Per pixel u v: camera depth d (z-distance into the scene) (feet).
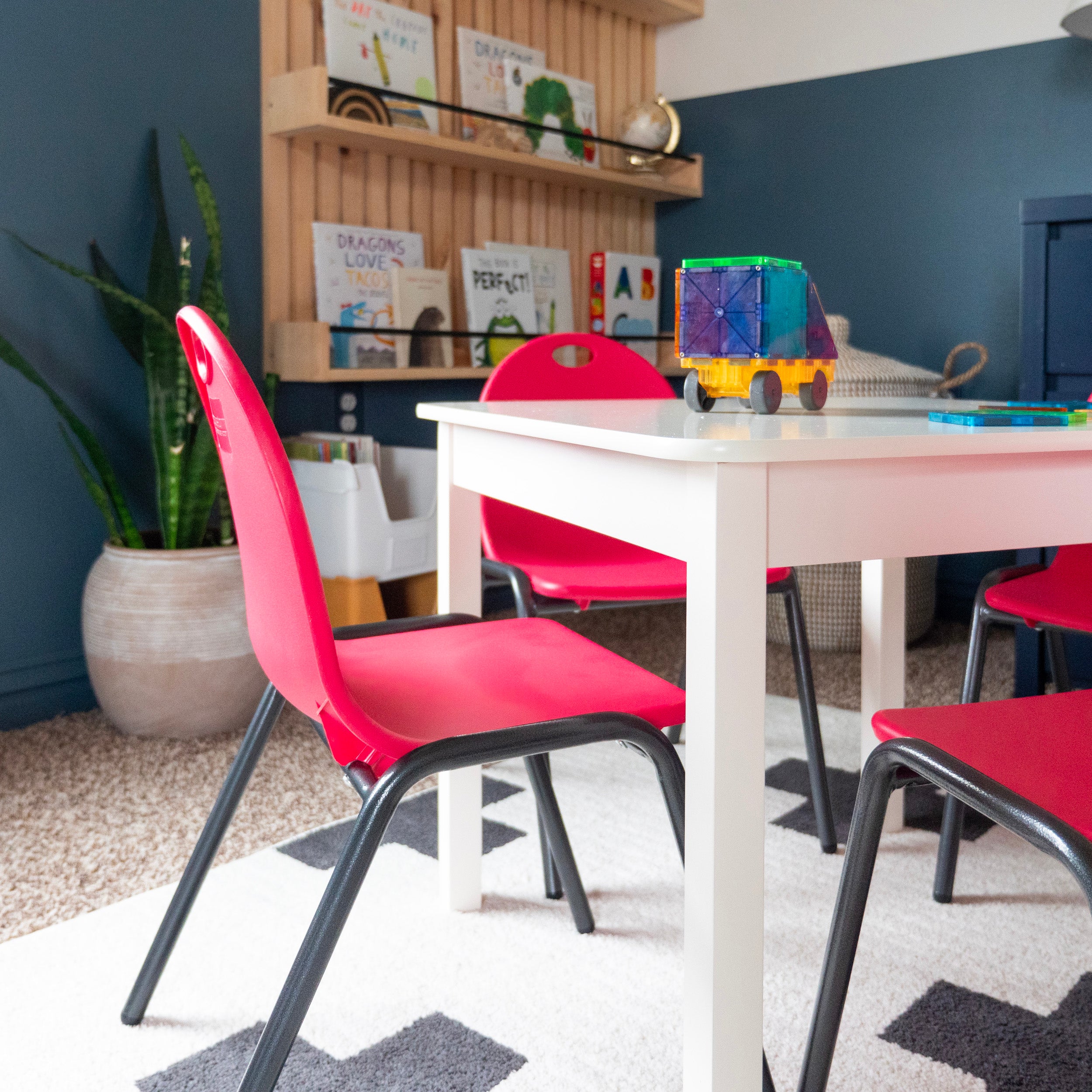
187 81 7.71
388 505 8.95
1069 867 2.15
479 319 9.58
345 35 8.53
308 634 2.42
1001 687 7.88
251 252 8.26
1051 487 2.79
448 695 3.15
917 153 10.16
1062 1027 3.74
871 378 8.55
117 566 6.65
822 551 2.54
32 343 6.95
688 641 2.56
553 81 10.25
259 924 4.49
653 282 11.48
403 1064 3.56
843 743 6.73
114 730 6.94
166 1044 3.67
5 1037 3.71
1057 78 9.30
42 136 6.89
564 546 5.71
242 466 2.54
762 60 11.01
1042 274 6.95
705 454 2.36
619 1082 3.47
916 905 4.66
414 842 5.29
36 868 4.98
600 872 4.96
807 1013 3.84
